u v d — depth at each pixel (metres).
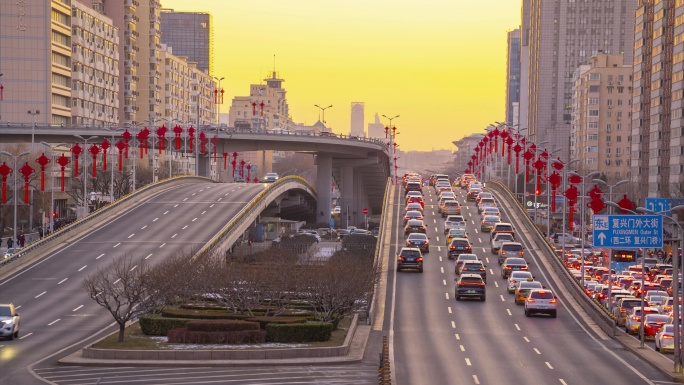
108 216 176.25
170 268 98.88
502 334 95.00
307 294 96.19
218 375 69.88
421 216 185.25
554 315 108.31
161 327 86.00
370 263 124.75
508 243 149.88
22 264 134.88
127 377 68.50
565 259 175.12
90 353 76.06
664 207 136.00
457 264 139.88
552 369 74.62
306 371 72.25
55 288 118.88
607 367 76.56
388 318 105.50
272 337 83.06
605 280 155.75
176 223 170.25
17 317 89.44
